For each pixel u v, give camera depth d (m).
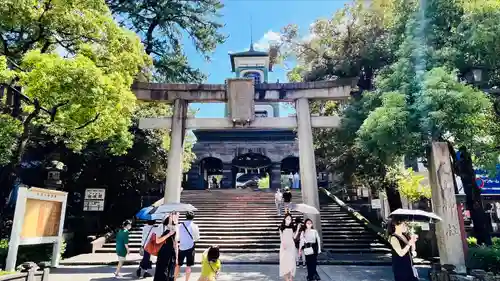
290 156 35.00
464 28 10.53
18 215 9.65
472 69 10.45
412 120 9.80
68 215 20.78
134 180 22.25
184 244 8.32
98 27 11.23
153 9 24.12
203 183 37.44
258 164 38.06
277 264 12.47
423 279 9.87
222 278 10.03
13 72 9.11
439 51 10.85
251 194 25.08
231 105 16.61
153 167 22.36
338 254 14.67
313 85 16.88
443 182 9.64
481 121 9.34
